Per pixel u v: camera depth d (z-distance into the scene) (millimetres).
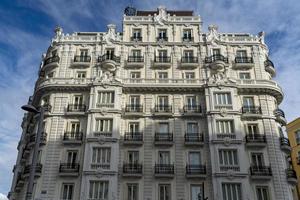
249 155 41406
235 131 41875
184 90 45812
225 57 49469
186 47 50938
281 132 44812
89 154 40219
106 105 43688
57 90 45875
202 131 43094
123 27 52781
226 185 38875
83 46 51000
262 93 45969
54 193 38938
